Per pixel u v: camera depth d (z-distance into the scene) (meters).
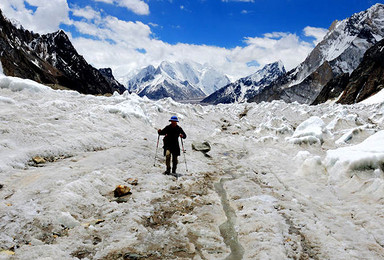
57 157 6.86
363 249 3.54
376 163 5.89
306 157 8.65
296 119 28.56
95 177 5.67
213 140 15.10
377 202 4.81
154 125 15.38
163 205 5.05
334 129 16.52
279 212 4.82
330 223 4.36
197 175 7.56
